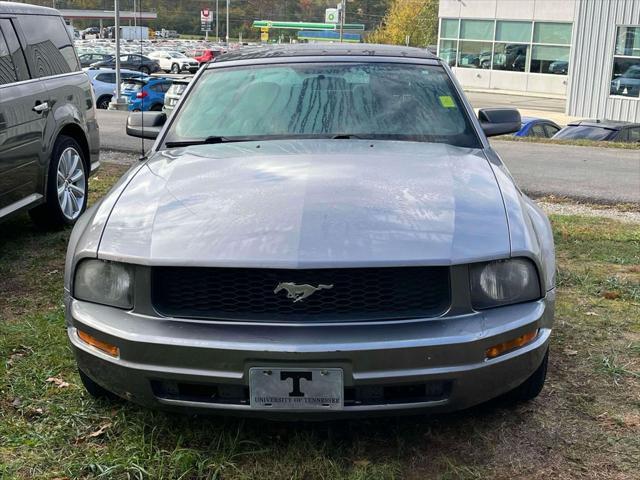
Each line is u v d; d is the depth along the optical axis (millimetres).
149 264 2744
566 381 3609
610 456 2961
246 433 3119
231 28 101562
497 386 2807
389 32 78188
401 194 3055
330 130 3912
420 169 3348
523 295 2850
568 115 28984
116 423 3180
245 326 2678
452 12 42625
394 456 2971
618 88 27609
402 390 2740
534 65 40719
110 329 2799
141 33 6219
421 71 4340
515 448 3025
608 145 14766
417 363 2643
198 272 2732
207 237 2789
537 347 2865
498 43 41562
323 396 2648
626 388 3537
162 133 4074
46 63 6145
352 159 3457
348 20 104125
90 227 3062
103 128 15625
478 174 3354
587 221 7414
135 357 2746
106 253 2859
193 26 100250
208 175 3314
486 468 2887
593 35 27750
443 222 2865
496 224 2912
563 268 5520
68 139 6395
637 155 13258
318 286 2668
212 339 2658
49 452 2975
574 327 4320
